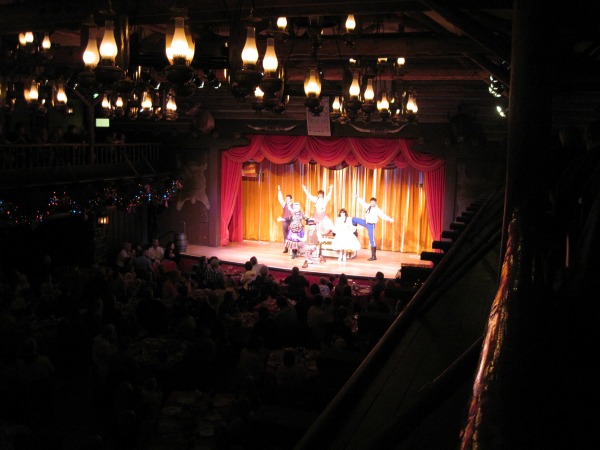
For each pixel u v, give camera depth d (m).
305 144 19.47
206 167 20.69
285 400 7.30
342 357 3.03
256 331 9.71
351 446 2.14
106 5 4.55
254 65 4.84
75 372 10.84
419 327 3.39
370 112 8.95
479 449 0.52
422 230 20.33
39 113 10.78
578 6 3.20
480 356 0.71
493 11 6.28
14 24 7.82
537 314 0.75
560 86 4.12
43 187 14.68
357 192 20.84
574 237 1.67
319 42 8.19
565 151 2.96
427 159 18.41
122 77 4.55
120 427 7.17
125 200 17.73
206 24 8.29
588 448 0.57
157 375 8.78
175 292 12.95
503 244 1.67
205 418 6.93
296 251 19.48
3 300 11.41
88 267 16.14
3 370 8.70
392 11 7.16
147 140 21.05
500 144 17.16
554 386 0.64
